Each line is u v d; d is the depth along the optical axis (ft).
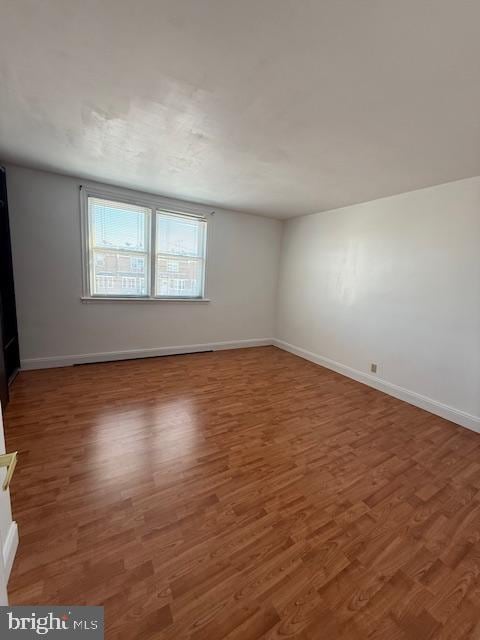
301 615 3.53
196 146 7.23
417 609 3.67
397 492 5.76
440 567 4.24
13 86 5.08
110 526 4.60
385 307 10.84
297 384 11.23
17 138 7.28
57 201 10.33
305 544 4.50
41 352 10.92
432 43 3.67
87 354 11.85
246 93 5.00
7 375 9.09
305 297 14.76
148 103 5.48
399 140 6.38
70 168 9.48
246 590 3.78
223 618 3.45
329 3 3.21
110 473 5.81
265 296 16.47
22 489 5.25
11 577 3.74
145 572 3.92
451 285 8.86
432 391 9.43
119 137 6.98
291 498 5.44
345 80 4.52
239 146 7.11
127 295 12.44
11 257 9.76
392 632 3.41
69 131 6.78
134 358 12.96
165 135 6.74
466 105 4.99
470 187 8.34
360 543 4.58
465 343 8.59
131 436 7.13
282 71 4.39
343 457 6.81
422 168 7.86
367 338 11.56
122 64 4.43
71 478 5.60
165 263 13.12
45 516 4.71
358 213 11.83
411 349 10.02
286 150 7.17
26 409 8.12
